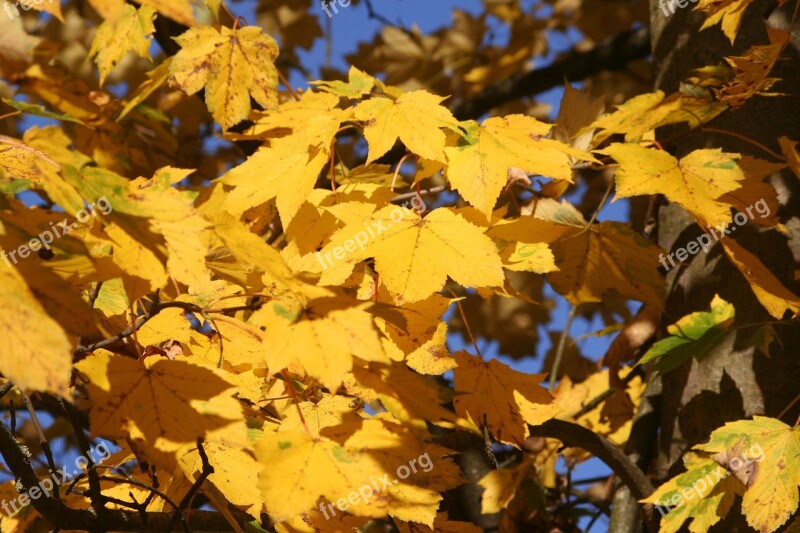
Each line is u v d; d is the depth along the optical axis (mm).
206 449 1418
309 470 1309
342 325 1301
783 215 1736
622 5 3576
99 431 1282
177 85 1615
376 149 1473
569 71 2887
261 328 1443
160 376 1306
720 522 1655
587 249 1681
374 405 1532
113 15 1224
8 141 1259
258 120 1622
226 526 1528
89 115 1326
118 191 1280
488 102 2910
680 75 1872
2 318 1204
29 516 1569
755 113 1781
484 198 1464
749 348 1711
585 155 1507
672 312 1783
